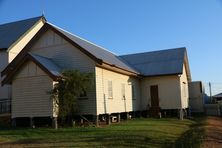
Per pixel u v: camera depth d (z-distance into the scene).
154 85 32.78
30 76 21.70
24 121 22.73
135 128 20.22
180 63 33.22
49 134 17.78
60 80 20.83
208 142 16.20
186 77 37.38
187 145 14.93
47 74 21.00
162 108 32.19
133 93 30.97
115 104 25.89
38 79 21.42
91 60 22.80
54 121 20.62
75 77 20.80
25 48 25.06
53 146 14.05
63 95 20.53
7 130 19.83
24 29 34.09
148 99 32.78
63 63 23.72
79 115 22.61
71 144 14.44
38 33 24.67
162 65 33.72
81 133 17.80
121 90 27.69
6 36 33.41
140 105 32.75
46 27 24.41
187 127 24.00
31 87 21.61
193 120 30.30
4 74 24.53
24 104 21.80
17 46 31.98
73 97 20.77
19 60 22.00
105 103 23.86
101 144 14.39
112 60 27.45
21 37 32.56
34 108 21.39
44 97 21.12
